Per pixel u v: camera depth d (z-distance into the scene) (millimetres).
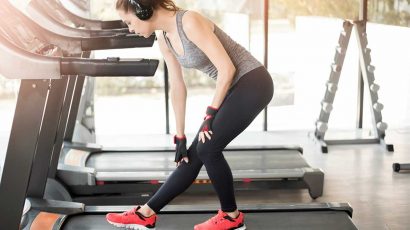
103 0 4930
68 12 3193
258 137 5312
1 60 1750
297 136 5348
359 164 4410
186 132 5441
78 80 3838
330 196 3664
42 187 2926
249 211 2928
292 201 3596
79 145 4070
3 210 2000
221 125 2256
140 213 2520
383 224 3168
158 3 2105
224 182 2389
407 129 5586
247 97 2248
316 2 5285
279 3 5262
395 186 3861
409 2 5316
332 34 5418
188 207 2959
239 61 2279
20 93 1950
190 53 2193
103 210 2908
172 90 2443
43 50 2082
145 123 5535
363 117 5668
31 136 1974
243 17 5254
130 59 1839
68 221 2791
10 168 1981
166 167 3730
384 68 5496
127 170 3662
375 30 5398
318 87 5559
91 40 2574
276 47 5391
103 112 5508
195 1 5160
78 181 3430
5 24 1966
